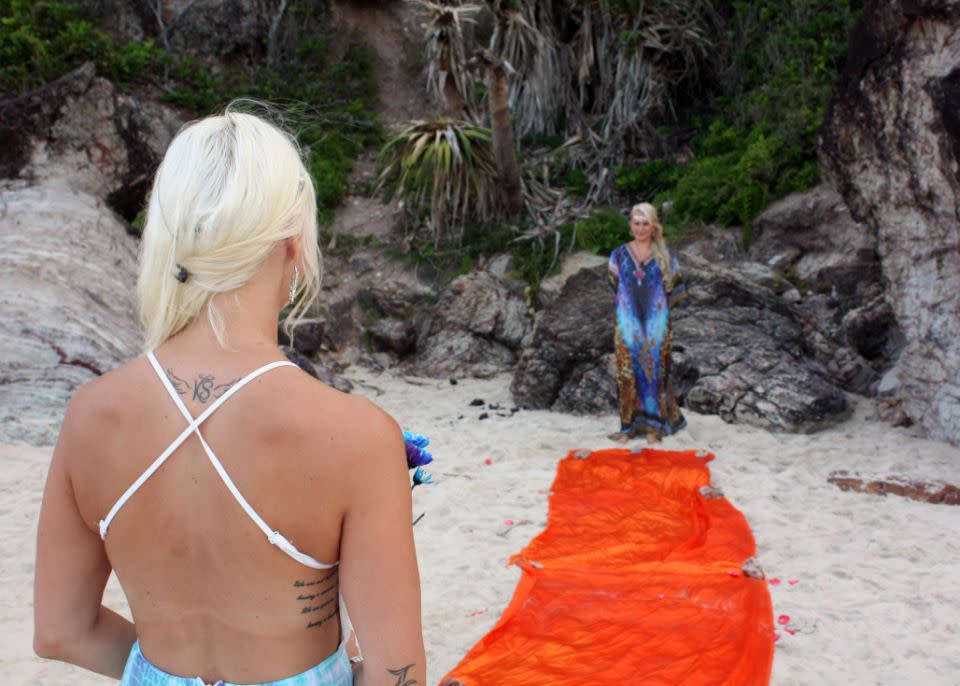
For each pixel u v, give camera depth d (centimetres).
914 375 711
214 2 1360
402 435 124
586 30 1277
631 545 475
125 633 140
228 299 121
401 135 1130
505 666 346
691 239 1067
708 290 867
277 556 118
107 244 961
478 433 744
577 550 475
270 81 1311
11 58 1133
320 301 1061
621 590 414
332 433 116
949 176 636
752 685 332
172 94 1224
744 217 1045
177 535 119
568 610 394
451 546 494
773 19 1260
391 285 1079
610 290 880
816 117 1059
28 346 750
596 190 1209
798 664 354
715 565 437
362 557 118
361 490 117
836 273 923
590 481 604
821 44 1177
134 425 121
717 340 818
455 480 612
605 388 804
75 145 1030
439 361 995
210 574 120
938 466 629
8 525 513
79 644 134
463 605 416
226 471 116
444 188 1112
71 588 131
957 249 654
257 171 118
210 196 116
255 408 117
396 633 118
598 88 1325
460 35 1152
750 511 538
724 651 354
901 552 473
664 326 689
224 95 1274
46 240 897
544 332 856
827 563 460
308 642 124
